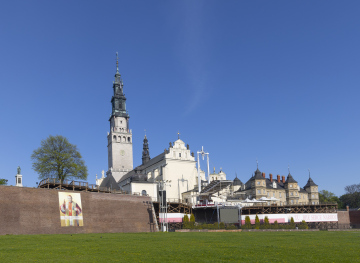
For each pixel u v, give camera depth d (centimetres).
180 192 12338
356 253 2841
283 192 14950
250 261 2461
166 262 2433
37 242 3938
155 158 14238
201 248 3294
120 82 17788
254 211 10625
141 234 5934
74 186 7631
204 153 11444
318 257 2634
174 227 9094
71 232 6669
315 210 11119
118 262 2441
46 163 9544
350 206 17150
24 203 6106
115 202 7700
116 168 16512
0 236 4900
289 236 5147
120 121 17212
